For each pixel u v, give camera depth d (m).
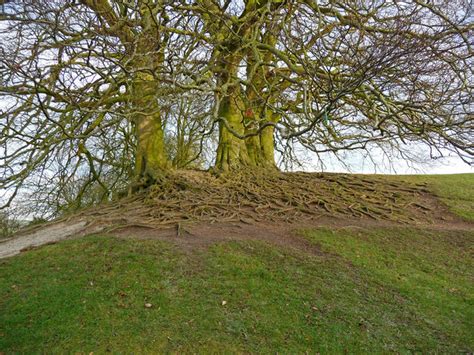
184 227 8.03
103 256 6.54
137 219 8.67
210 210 9.27
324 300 5.41
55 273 6.03
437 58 6.93
